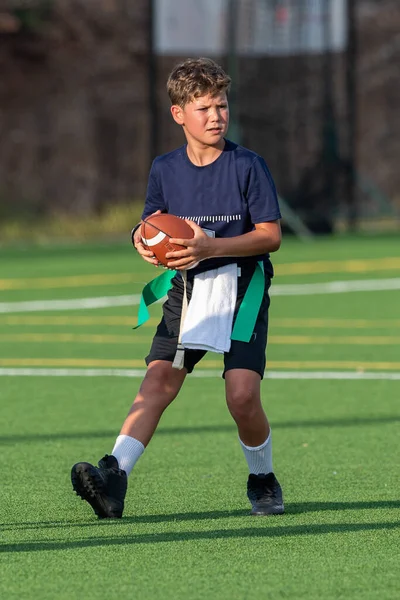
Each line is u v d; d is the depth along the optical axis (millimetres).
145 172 102000
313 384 32125
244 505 19484
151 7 82375
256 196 17922
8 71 100188
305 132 89438
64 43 102562
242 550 16594
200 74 17641
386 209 95438
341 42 88188
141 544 16906
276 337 41562
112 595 14586
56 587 14914
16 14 101250
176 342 18406
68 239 90188
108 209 96625
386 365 35406
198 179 18109
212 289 18047
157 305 50781
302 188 88750
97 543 16984
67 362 36281
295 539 17188
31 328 44250
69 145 100625
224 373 18250
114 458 18359
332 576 15336
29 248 82438
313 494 20250
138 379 33219
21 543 17000
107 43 103188
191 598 14438
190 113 17766
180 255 17234
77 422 27219
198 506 19438
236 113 85812
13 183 98125
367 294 54750
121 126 102000
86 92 102062
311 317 47000
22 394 30875
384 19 105625
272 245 17844
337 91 103375
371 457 23359
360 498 19922
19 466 22641
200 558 16172
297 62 88250
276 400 29766
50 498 19984
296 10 87250
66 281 60969
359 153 104500
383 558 16188
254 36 87000
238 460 23188
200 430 26219
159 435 25688
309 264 68250
